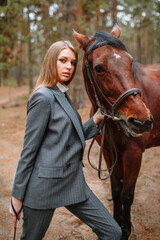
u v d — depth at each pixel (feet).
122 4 52.13
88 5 23.40
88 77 6.33
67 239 7.23
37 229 4.54
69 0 24.64
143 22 65.31
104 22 17.47
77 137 4.74
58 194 4.43
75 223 8.02
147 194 9.58
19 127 22.89
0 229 7.71
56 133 4.43
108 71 5.46
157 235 7.24
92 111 7.61
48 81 4.66
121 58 5.48
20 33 24.59
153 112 7.39
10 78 63.77
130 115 5.11
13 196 4.40
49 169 4.30
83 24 22.06
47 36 24.70
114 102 5.55
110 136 6.51
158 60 97.35
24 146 4.42
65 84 5.30
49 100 4.36
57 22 23.88
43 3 23.20
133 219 8.11
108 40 5.74
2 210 8.85
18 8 16.85
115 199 7.45
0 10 15.57
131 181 6.71
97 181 10.95
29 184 4.42
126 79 5.33
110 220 4.65
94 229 4.77
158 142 8.20
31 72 44.98
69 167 4.51
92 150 14.40
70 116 4.58
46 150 4.44
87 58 6.03
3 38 21.34
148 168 11.88
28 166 4.36
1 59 26.32
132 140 6.54
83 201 4.74
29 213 4.44
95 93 6.11
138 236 7.30
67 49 4.77
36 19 23.08
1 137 19.51
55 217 8.40
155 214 8.29
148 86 7.40
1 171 12.67
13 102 43.70
